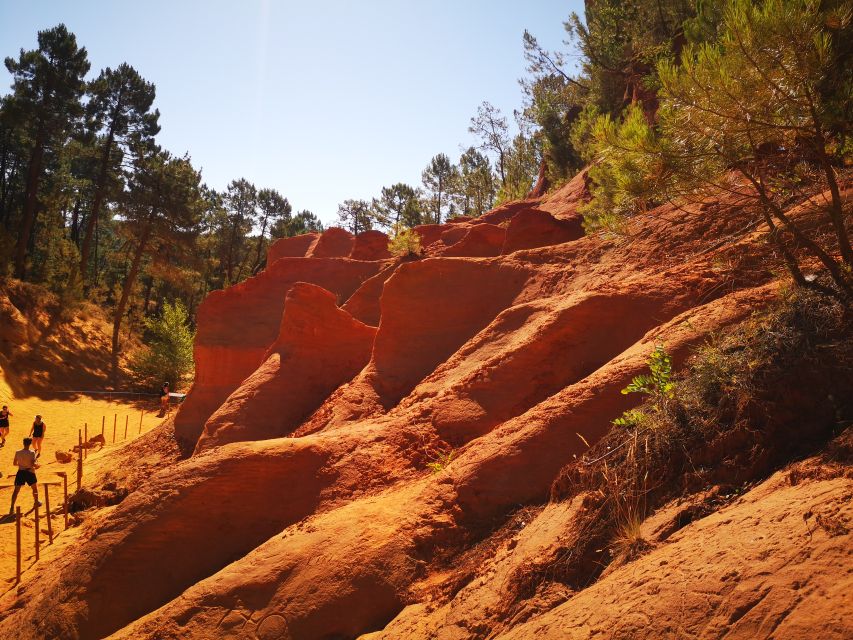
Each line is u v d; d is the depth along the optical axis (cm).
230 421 1494
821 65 547
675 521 469
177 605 690
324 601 645
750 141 595
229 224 7106
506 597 514
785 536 346
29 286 4328
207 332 2302
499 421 887
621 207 738
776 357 537
